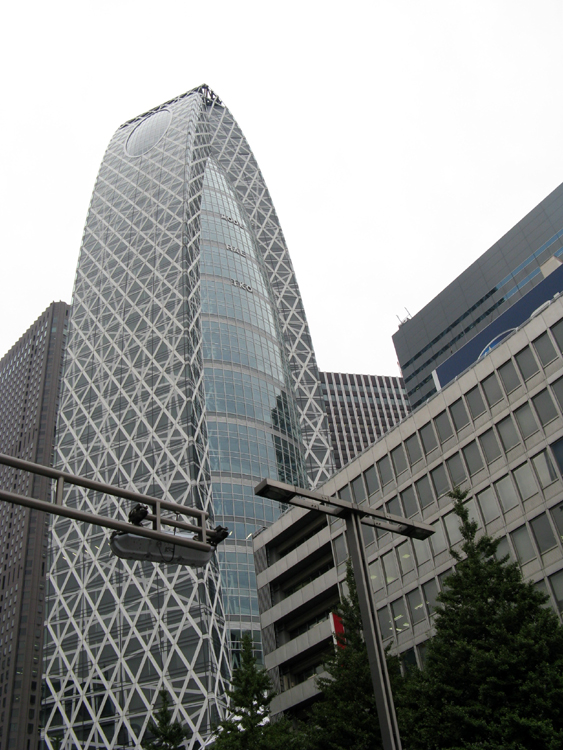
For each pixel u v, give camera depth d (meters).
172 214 180.12
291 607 66.94
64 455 152.25
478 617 31.30
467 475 53.53
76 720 119.25
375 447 62.41
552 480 47.47
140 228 182.88
